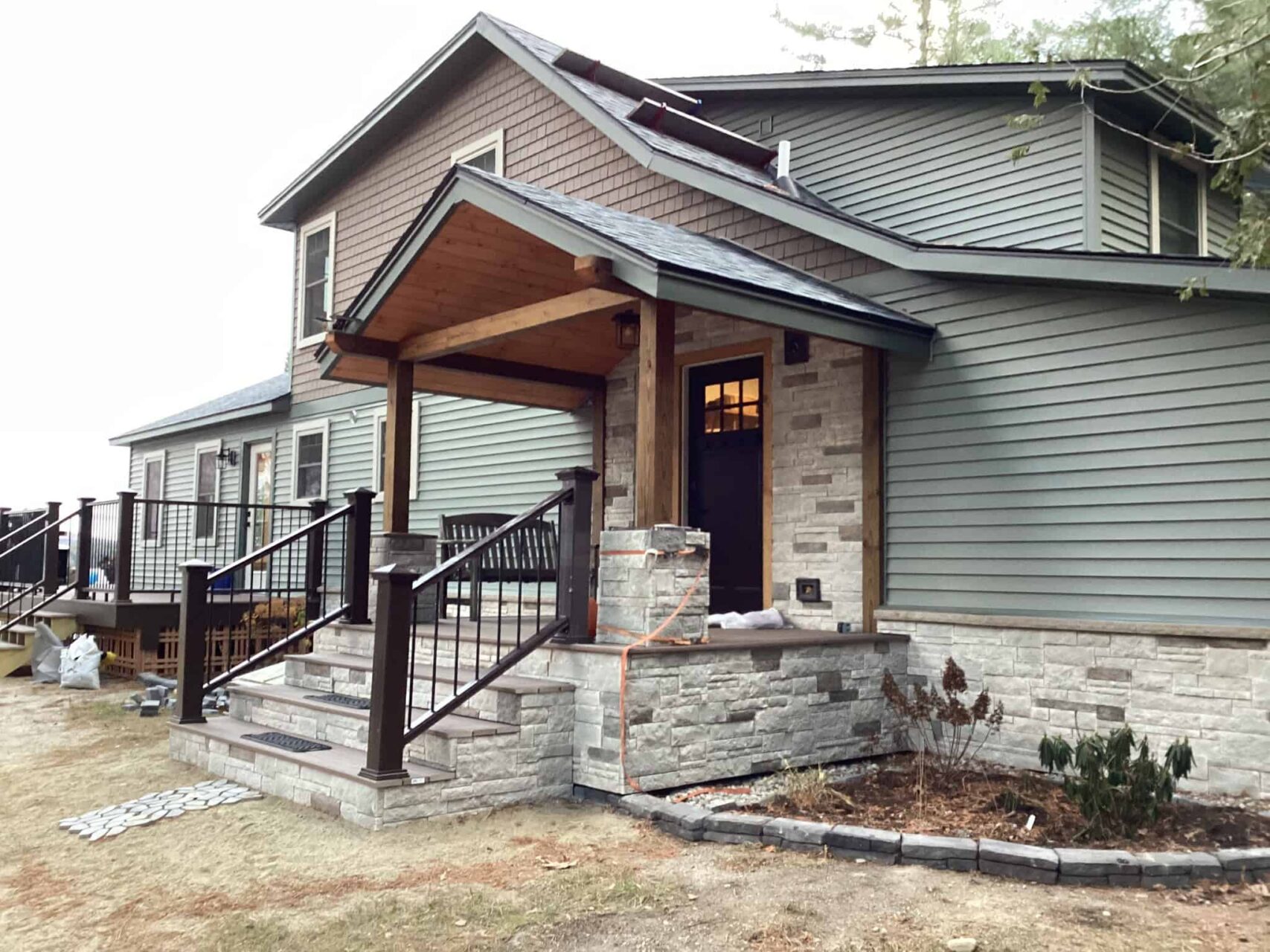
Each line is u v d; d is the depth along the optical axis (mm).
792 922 4004
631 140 9289
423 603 7852
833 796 5871
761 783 6234
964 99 9055
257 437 15922
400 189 13469
